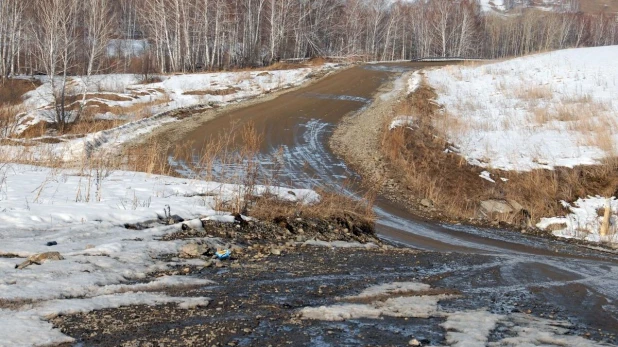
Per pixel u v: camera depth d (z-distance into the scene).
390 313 5.83
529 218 16.02
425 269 8.34
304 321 5.46
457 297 6.74
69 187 11.72
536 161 19.97
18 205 9.38
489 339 5.13
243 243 9.12
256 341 4.87
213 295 6.20
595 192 17.73
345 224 11.39
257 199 11.61
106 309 5.52
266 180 13.90
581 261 10.51
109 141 22.16
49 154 16.41
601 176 18.41
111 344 4.64
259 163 20.05
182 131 24.66
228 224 9.87
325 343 4.88
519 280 8.01
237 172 16.86
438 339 5.08
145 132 24.14
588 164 19.28
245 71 42.53
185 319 5.36
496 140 22.84
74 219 8.97
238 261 7.98
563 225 15.39
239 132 24.75
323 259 8.52
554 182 18.06
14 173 13.13
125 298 5.85
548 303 6.75
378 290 6.74
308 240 9.80
